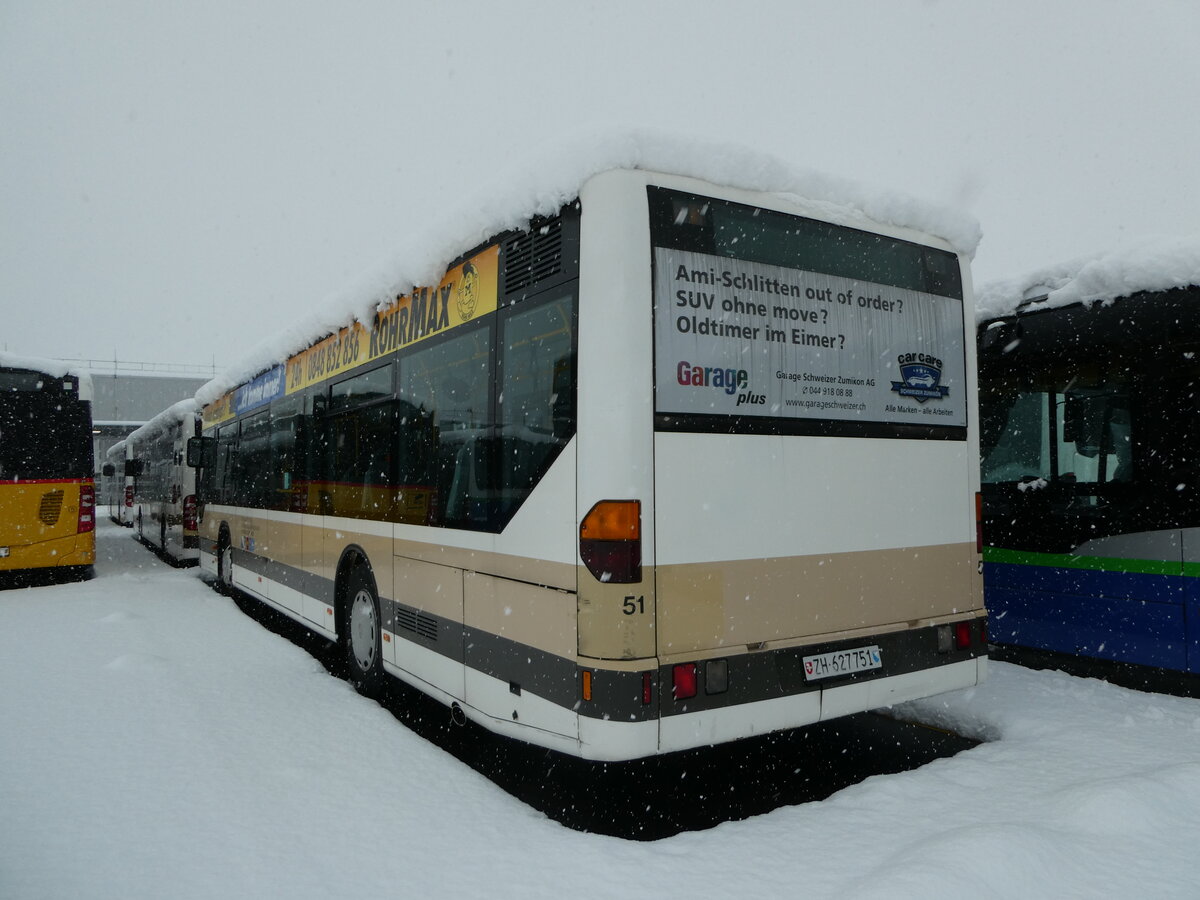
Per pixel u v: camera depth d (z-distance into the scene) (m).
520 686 3.65
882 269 4.07
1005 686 5.16
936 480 4.19
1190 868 2.74
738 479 3.48
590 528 3.23
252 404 9.03
